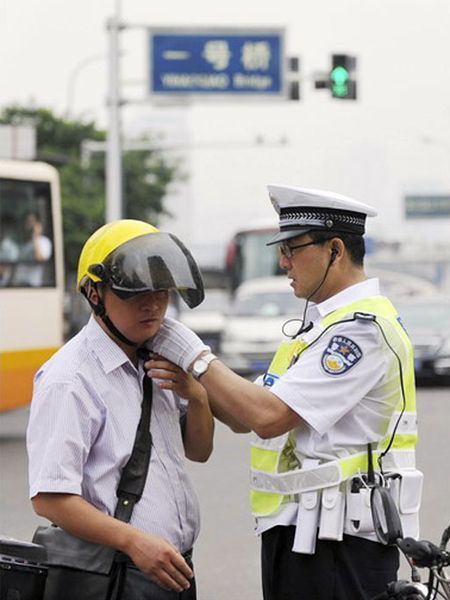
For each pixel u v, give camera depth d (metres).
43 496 8.79
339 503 9.42
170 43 69.06
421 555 8.61
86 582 8.88
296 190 9.69
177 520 9.10
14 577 8.84
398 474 9.43
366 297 9.72
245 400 9.26
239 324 47.38
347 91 58.69
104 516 8.79
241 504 23.06
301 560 9.59
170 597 9.02
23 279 32.28
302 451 9.55
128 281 8.81
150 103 68.88
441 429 32.81
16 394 31.94
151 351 9.20
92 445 8.95
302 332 9.82
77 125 118.06
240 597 16.92
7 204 32.38
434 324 46.06
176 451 9.19
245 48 69.56
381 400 9.54
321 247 9.67
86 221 110.19
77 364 8.97
